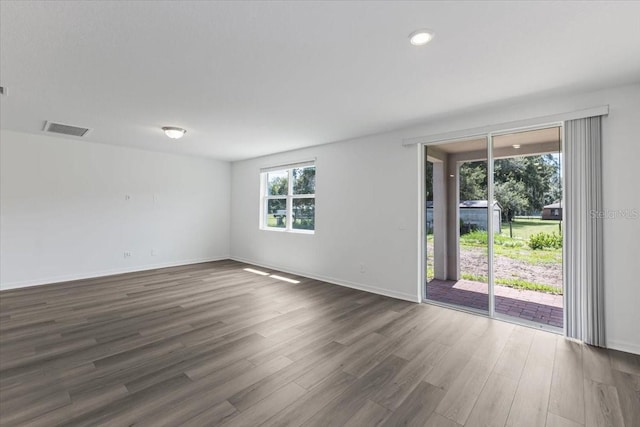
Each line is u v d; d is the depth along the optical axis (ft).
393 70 7.78
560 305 9.82
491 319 10.73
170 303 12.28
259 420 5.53
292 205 18.84
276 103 10.19
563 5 5.26
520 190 10.57
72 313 11.03
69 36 6.27
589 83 8.43
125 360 7.66
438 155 12.53
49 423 5.38
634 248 8.27
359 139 14.74
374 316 10.97
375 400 6.16
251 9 5.41
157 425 5.37
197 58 7.22
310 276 16.98
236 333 9.39
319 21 5.76
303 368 7.36
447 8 5.35
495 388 6.61
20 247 14.52
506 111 10.41
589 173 8.87
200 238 21.39
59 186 15.57
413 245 12.76
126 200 17.87
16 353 8.00
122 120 12.23
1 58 7.20
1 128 13.74
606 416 5.72
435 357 7.95
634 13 5.44
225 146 17.17
